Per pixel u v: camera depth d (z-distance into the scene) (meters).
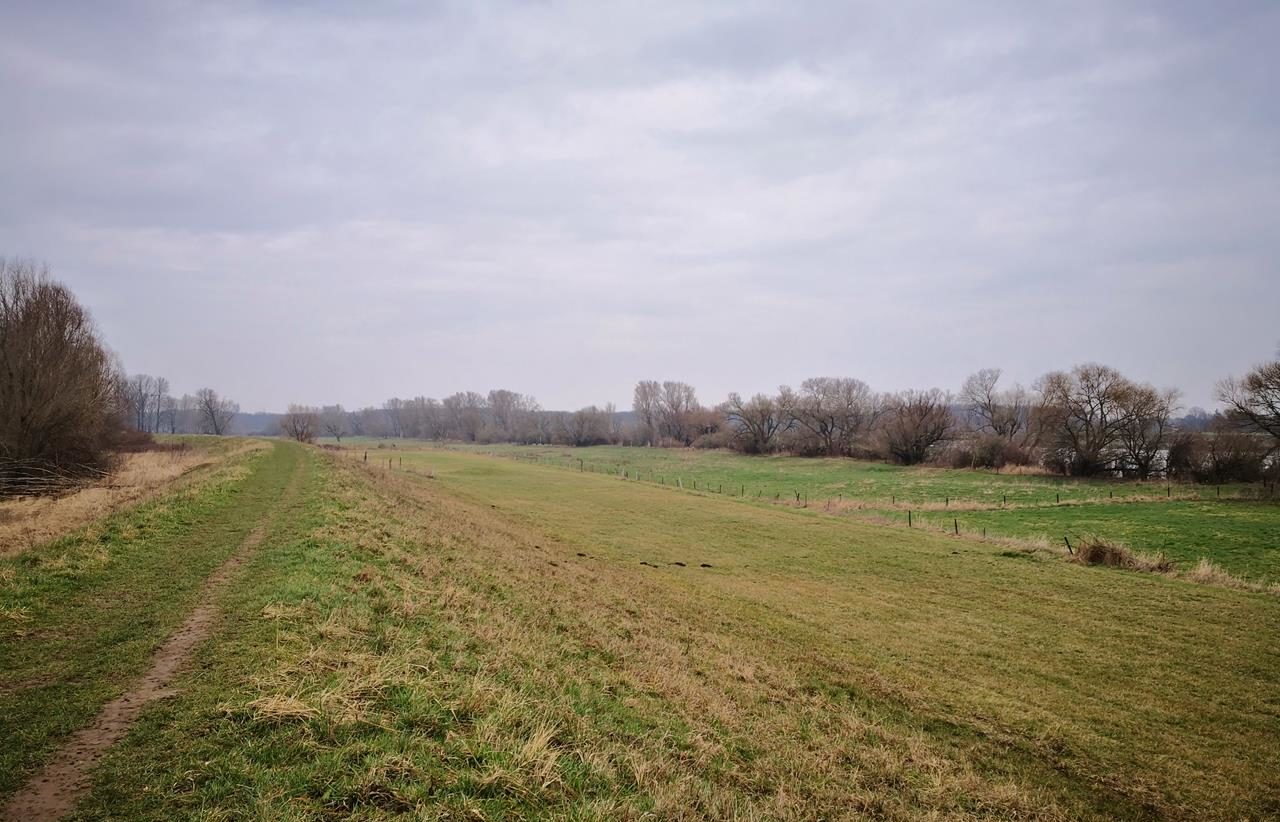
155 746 7.00
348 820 5.94
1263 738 13.65
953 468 87.44
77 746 7.00
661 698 12.25
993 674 16.84
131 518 19.66
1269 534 36.59
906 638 19.45
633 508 46.62
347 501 25.92
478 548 23.23
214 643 9.98
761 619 20.64
